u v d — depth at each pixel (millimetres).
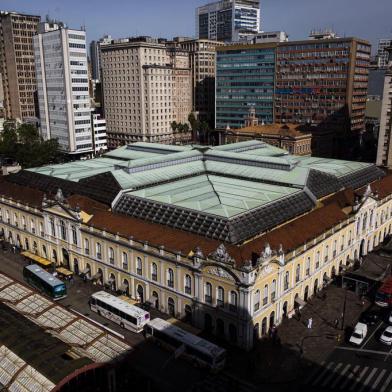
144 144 148375
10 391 47906
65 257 94188
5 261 99625
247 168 111062
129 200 92812
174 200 89688
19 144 187500
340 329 72375
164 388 58500
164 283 74438
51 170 121875
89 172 118688
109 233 81125
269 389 58656
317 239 79938
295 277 75312
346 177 113000
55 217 91812
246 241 76312
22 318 60500
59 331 58562
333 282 88000
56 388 47188
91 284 87250
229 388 58750
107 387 54000
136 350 56500
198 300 69625
